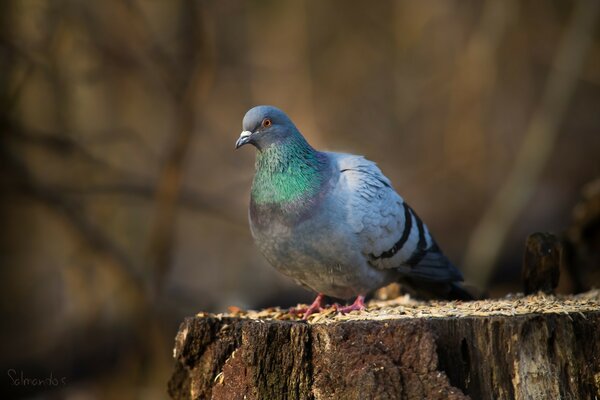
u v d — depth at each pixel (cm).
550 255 700
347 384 540
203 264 1669
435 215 1930
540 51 1981
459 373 550
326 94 2042
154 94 1492
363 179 718
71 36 1335
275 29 1922
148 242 1362
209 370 605
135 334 1241
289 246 706
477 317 555
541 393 552
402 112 1969
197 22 1294
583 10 1600
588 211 883
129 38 1367
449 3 2022
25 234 1402
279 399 566
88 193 1284
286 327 565
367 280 735
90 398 1231
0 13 1255
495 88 1847
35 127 1305
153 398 1230
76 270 1270
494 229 1514
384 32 2119
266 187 709
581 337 568
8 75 1245
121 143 1426
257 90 1884
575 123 2245
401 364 538
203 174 1788
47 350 1255
